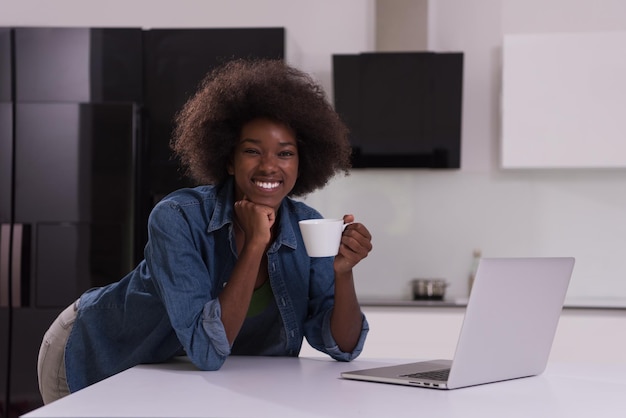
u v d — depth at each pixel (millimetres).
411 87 4344
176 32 4199
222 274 1955
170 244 1813
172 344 1920
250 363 1900
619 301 4227
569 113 4188
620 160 4156
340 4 4668
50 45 4223
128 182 4035
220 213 1911
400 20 4504
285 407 1354
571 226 4586
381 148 4379
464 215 4625
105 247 4027
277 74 1978
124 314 1958
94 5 4707
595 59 4168
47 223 4051
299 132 1995
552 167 4207
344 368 1830
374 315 3986
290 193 2176
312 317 2049
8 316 4035
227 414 1295
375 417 1291
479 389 1589
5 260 4047
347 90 4363
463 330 1556
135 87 4211
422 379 1598
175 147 2162
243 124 1919
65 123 4062
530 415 1338
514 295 1655
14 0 4703
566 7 4570
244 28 4164
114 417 1267
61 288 4035
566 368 1915
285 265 2002
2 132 4086
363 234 1869
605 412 1375
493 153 4605
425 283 4355
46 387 2129
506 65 4223
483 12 4602
